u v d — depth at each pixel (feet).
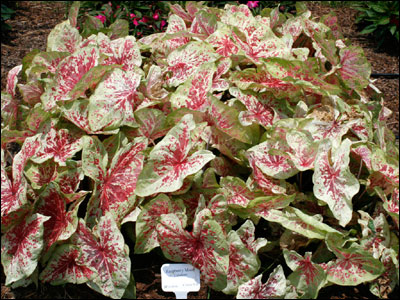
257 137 8.09
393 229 8.48
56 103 7.69
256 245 7.14
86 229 7.04
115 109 7.47
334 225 7.96
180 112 7.39
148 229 7.13
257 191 7.41
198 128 7.22
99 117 7.42
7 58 15.87
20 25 18.49
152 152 6.91
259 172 7.55
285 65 7.71
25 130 8.18
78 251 7.04
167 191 6.77
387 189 8.02
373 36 19.02
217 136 7.71
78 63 7.73
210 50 8.28
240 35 8.72
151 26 15.14
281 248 7.54
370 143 7.87
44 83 8.71
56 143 7.64
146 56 10.01
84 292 7.57
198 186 7.43
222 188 7.39
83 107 7.55
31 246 6.82
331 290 7.83
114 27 10.13
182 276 7.07
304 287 7.13
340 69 8.79
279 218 7.09
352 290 7.87
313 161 7.30
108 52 8.56
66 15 19.01
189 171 6.83
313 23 9.65
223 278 6.91
